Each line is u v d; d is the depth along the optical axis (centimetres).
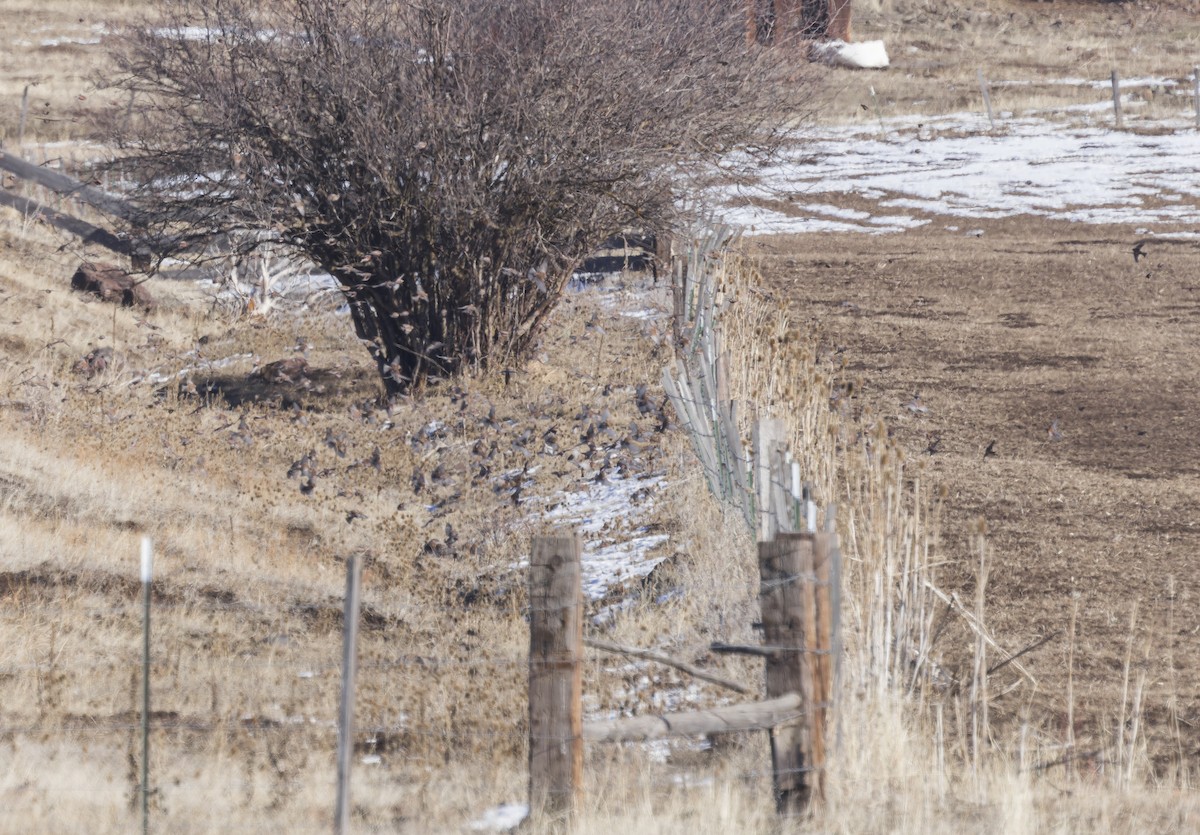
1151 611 3525
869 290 8556
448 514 4984
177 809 2428
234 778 2631
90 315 8856
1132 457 5025
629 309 8256
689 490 4516
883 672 2798
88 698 3075
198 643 3506
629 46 6494
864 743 2545
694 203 7181
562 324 7994
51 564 4009
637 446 5325
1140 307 7794
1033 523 4234
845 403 4600
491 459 5481
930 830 2247
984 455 5050
